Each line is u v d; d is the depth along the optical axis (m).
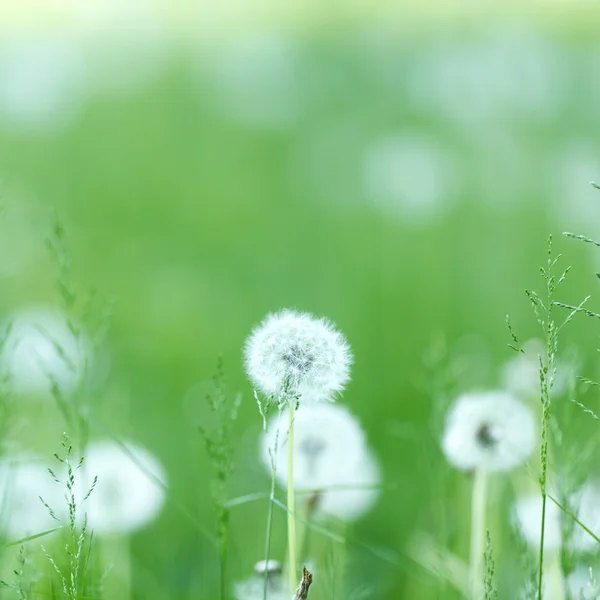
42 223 10.41
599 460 4.29
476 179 12.05
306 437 4.23
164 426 6.68
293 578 2.90
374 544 4.81
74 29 19.31
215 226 11.76
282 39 19.06
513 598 3.79
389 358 7.89
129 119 15.69
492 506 4.51
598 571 3.38
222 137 14.95
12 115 15.60
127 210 12.10
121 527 4.44
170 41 19.42
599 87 14.01
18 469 4.39
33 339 5.97
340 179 13.21
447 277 9.62
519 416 4.05
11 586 3.06
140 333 8.77
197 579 4.55
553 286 2.76
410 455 6.04
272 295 9.65
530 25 16.80
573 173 11.42
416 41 17.94
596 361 5.55
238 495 5.48
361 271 9.97
